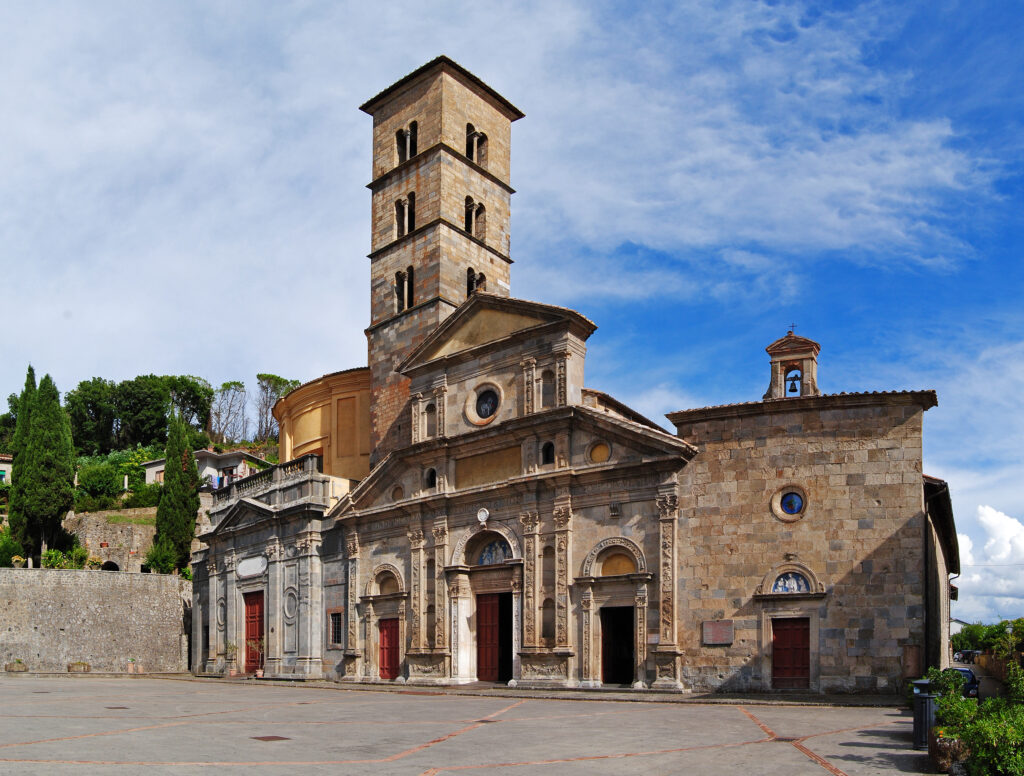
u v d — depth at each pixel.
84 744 23.33
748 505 41.97
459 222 59.72
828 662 39.50
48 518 82.50
